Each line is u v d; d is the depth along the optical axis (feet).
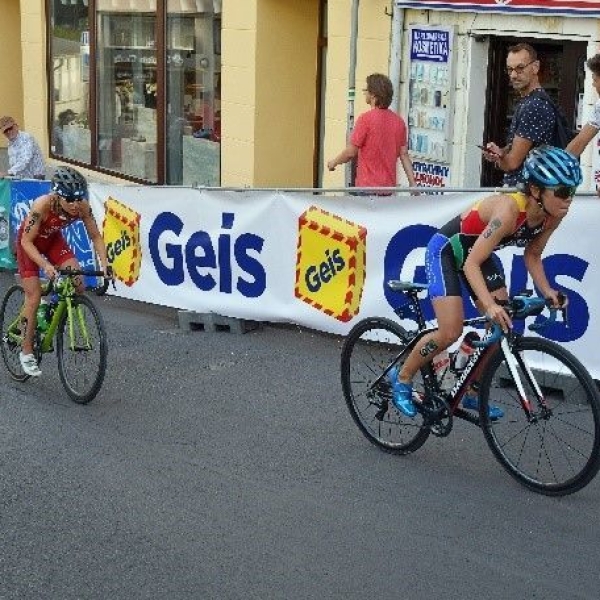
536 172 16.34
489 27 30.50
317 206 25.68
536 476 17.61
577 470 17.47
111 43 48.52
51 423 21.45
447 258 17.75
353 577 15.10
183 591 14.87
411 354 18.44
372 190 24.45
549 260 21.74
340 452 19.56
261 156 40.34
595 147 27.84
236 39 40.32
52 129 53.93
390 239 24.53
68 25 51.49
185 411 22.02
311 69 40.40
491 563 15.39
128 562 15.71
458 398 18.15
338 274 25.55
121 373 24.66
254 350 26.05
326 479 18.38
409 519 16.80
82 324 22.40
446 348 18.03
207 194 27.58
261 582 15.02
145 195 28.94
